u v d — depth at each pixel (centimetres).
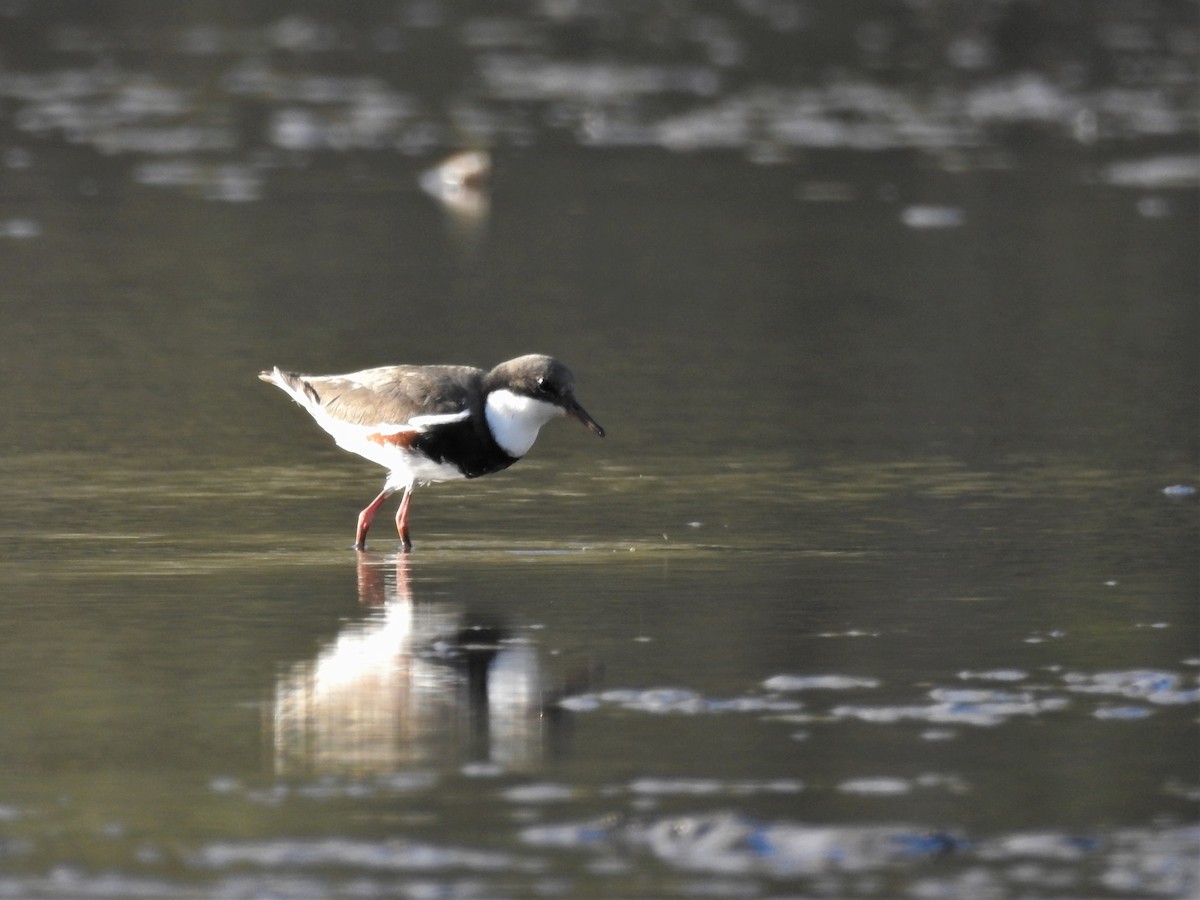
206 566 1227
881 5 5122
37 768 863
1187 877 754
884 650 1041
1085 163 3259
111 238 2536
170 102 3684
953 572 1211
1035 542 1288
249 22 4700
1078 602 1137
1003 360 1944
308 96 3781
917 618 1104
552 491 1451
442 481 1466
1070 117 3712
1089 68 4278
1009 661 1020
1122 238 2630
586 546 1287
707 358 1947
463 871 759
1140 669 1002
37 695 961
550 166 3175
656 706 948
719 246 2562
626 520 1358
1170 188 3039
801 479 1485
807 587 1175
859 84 4056
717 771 861
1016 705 948
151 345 1967
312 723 923
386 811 816
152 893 739
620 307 2191
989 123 3653
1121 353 1975
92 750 885
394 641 1059
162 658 1025
